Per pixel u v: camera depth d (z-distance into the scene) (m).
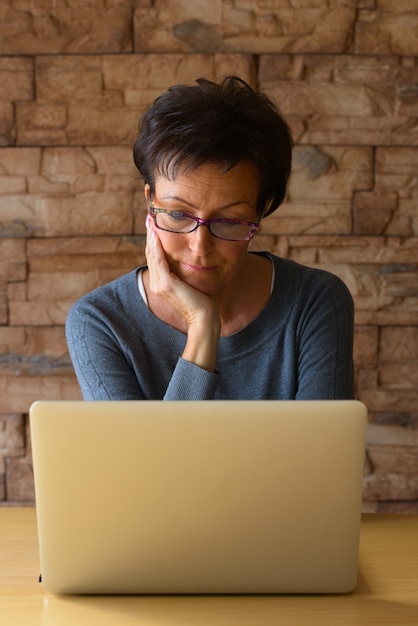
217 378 1.36
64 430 0.99
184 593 1.05
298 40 2.31
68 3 2.29
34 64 2.32
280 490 1.00
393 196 2.37
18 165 2.35
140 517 1.01
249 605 1.02
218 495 1.00
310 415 0.99
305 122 2.34
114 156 2.35
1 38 2.30
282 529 1.02
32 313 2.40
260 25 2.30
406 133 2.35
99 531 1.02
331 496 1.01
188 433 0.99
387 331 2.41
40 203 2.36
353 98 2.33
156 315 1.51
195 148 1.27
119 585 1.04
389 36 2.31
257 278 1.55
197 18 2.30
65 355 2.42
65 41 2.30
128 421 0.99
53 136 2.34
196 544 1.02
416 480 2.45
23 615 0.99
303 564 1.03
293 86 2.32
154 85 2.32
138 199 2.36
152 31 2.30
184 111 1.30
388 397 2.43
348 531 1.02
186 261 1.39
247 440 0.99
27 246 2.38
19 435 2.44
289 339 1.53
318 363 1.51
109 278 2.39
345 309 1.56
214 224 1.34
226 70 2.31
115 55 2.31
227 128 1.28
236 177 1.30
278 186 1.41
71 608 1.01
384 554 1.17
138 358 1.50
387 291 2.40
